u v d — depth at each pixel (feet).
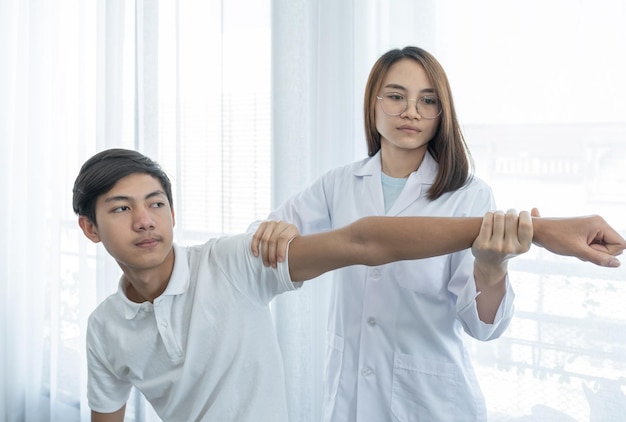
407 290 3.83
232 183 6.19
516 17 4.59
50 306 8.02
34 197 7.91
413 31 4.91
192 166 6.48
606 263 2.42
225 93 6.16
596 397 4.45
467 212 3.89
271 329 3.14
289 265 2.89
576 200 4.48
